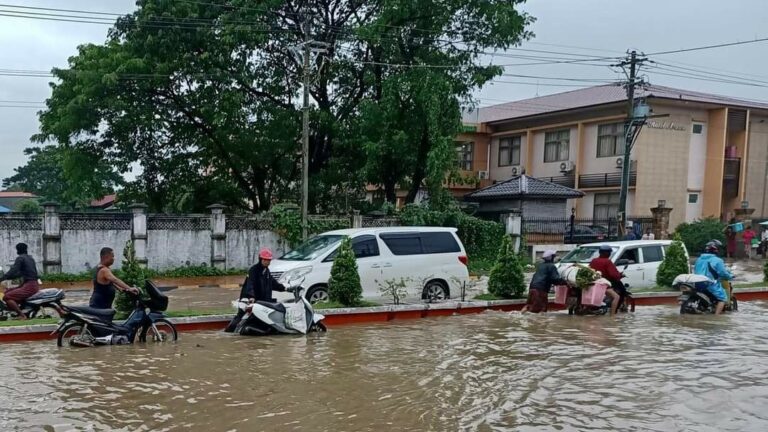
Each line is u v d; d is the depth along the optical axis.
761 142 35.12
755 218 34.19
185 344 9.36
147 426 5.68
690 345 9.50
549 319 12.03
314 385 7.12
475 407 6.33
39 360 8.16
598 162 34.06
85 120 22.12
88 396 6.59
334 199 27.25
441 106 23.55
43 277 17.84
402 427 5.72
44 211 18.28
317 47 22.97
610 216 33.66
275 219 21.48
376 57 24.44
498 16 23.41
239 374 7.57
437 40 24.14
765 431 5.62
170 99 23.47
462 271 14.12
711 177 33.66
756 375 7.62
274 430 5.61
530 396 6.73
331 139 25.94
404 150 24.09
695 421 5.90
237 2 22.09
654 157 32.38
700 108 33.41
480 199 30.25
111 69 21.38
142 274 10.70
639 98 27.83
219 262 20.61
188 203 26.03
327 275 12.83
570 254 16.05
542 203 28.88
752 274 22.58
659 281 15.39
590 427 5.73
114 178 25.62
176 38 21.84
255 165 25.41
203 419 5.89
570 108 34.22
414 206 23.88
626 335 10.36
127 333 9.34
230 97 22.28
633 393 6.83
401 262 13.42
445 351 9.02
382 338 10.02
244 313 10.37
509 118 38.47
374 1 24.52
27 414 5.98
